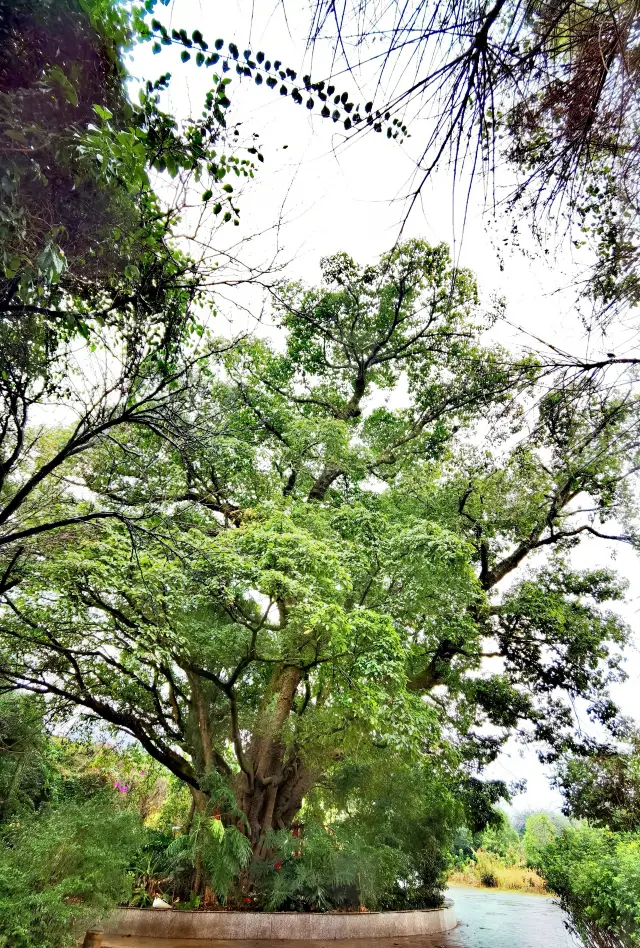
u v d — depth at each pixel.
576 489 11.87
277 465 15.52
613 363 3.12
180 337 4.45
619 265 2.86
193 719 14.10
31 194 3.40
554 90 2.31
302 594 9.85
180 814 15.57
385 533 12.73
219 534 10.65
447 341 13.89
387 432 17.72
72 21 3.32
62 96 3.46
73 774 13.98
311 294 15.53
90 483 6.40
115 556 8.62
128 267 3.93
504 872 27.86
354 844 13.39
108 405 4.57
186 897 11.93
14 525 6.00
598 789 12.99
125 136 3.35
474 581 12.85
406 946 10.95
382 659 10.15
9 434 5.13
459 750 15.25
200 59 3.30
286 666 12.11
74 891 7.17
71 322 4.02
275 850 12.88
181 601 9.51
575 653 15.79
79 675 9.93
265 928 10.98
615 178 2.57
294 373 17.81
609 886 8.11
